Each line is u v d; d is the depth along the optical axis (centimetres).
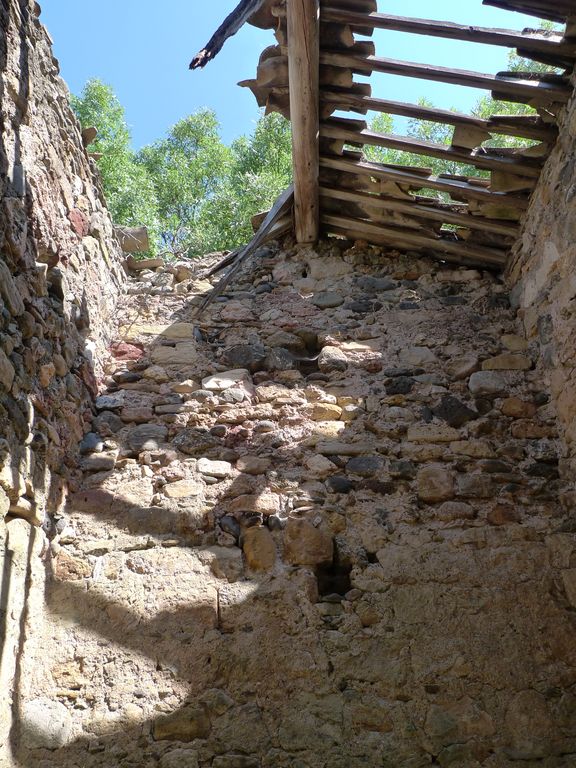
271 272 508
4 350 298
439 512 379
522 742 310
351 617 343
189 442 407
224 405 427
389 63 383
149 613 338
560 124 395
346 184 467
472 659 331
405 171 446
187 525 370
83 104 888
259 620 339
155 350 459
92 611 336
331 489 387
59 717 304
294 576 354
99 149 868
